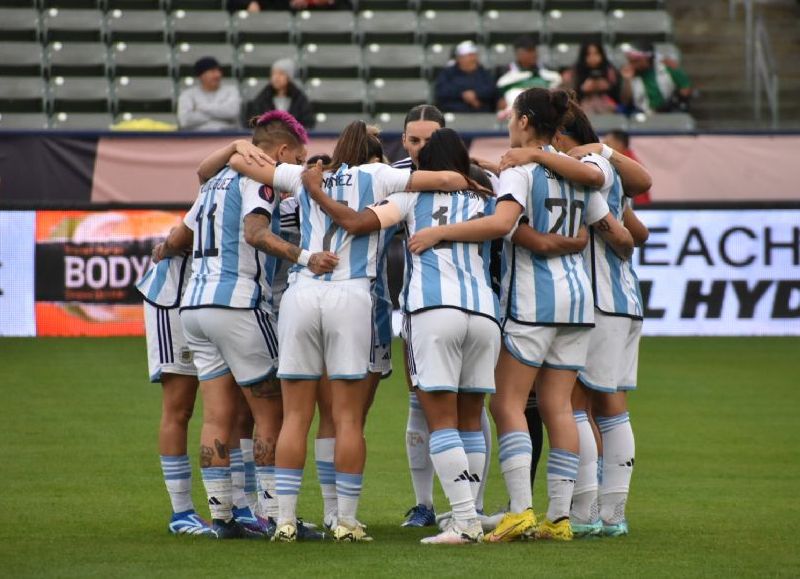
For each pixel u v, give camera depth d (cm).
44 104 6041
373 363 2147
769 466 2983
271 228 2206
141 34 6506
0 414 3534
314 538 2164
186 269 2273
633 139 5356
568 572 1903
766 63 7144
